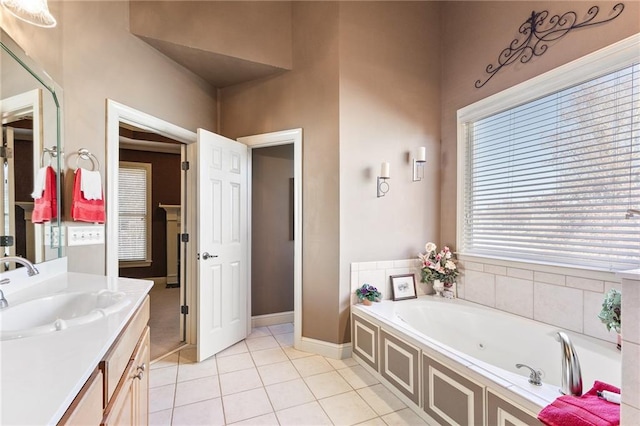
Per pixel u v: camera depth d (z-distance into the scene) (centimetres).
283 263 358
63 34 188
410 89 296
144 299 144
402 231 293
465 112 284
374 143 280
